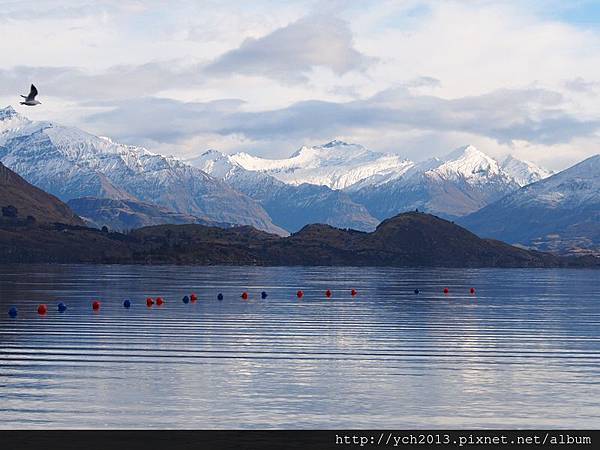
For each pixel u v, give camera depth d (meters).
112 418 47.41
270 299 151.00
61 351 71.00
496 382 58.50
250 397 52.84
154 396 52.66
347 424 47.09
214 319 103.62
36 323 94.62
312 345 77.38
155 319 102.12
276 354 71.00
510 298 167.38
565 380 59.47
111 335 83.19
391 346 77.44
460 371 63.09
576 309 132.12
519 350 75.62
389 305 137.38
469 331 92.25
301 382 57.75
